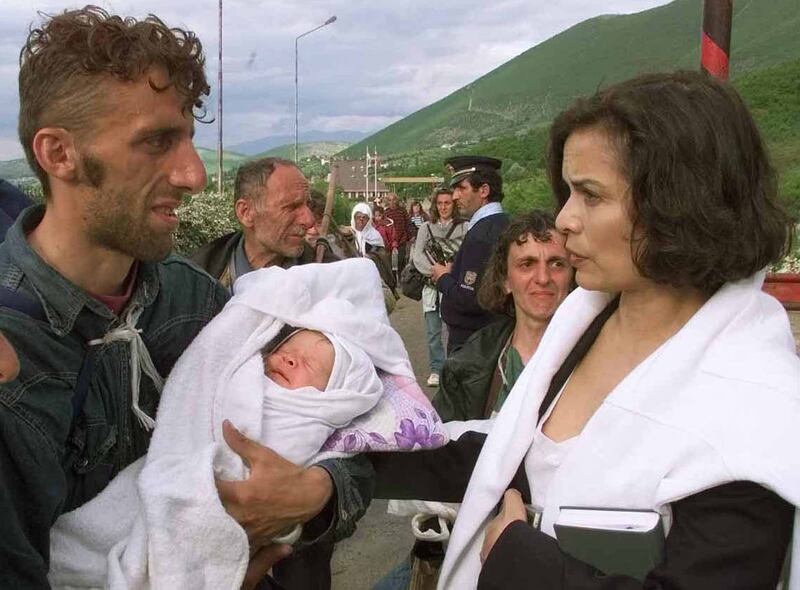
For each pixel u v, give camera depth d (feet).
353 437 5.80
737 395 4.12
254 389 5.48
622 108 4.31
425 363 29.43
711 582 3.97
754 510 3.97
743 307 4.39
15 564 4.28
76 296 4.75
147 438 5.30
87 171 4.59
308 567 7.33
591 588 4.15
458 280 15.55
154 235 4.80
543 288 8.32
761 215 4.31
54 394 4.66
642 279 4.55
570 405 5.07
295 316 5.88
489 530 4.88
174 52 4.64
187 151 4.84
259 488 5.05
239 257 11.85
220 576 4.73
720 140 4.16
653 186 4.20
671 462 4.14
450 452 6.38
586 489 4.45
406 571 8.85
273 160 11.64
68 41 4.51
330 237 16.31
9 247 4.73
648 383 4.39
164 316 5.57
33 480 4.48
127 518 4.90
